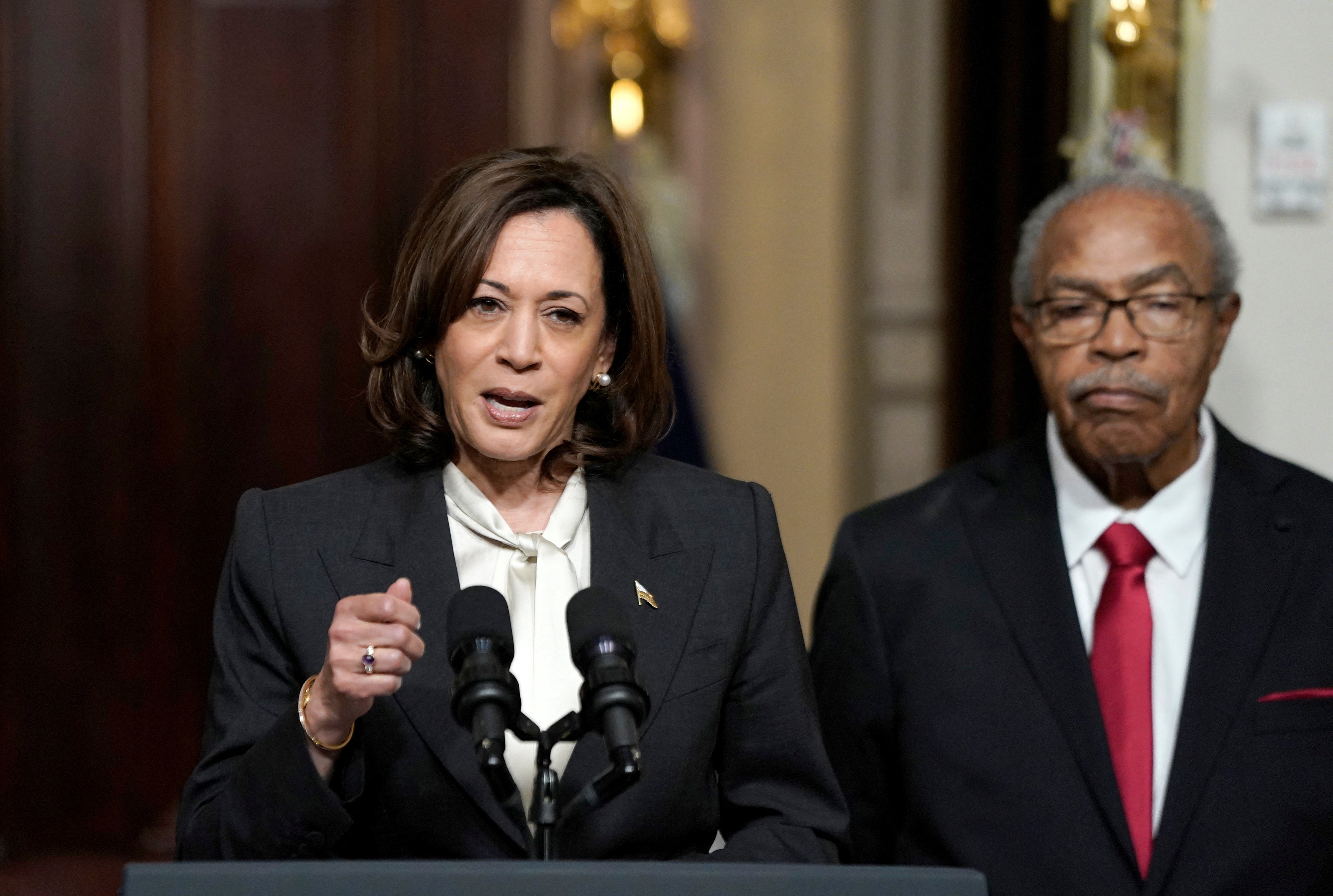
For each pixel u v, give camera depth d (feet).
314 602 17.60
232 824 15.81
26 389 47.75
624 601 17.85
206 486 49.06
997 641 22.94
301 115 49.32
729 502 19.34
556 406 17.30
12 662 47.44
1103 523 23.35
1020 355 44.73
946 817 22.26
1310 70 33.71
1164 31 33.78
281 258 49.29
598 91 51.49
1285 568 22.33
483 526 18.13
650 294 18.57
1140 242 22.33
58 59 47.93
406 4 49.62
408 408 18.61
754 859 16.71
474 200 17.15
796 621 19.13
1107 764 21.77
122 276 48.26
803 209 53.26
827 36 53.16
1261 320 33.81
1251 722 21.45
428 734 16.88
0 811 46.93
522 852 16.65
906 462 52.54
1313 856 20.94
